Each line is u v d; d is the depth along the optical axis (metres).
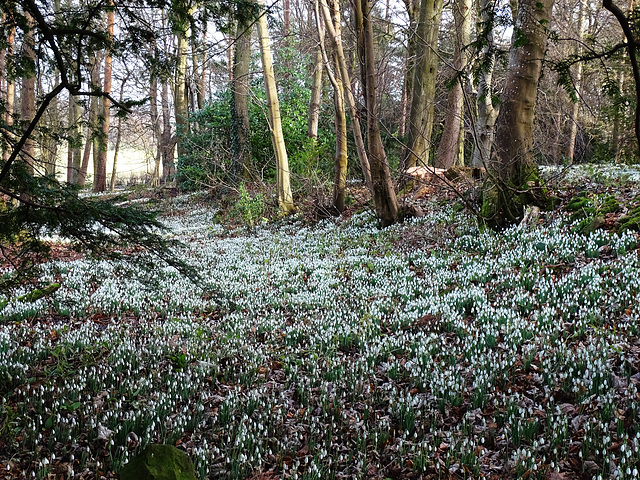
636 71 1.96
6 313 8.35
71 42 4.45
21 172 4.32
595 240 8.91
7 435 4.66
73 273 11.43
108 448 4.60
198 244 16.83
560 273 8.23
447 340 6.63
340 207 17.94
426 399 5.13
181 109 31.59
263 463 4.43
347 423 4.93
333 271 11.22
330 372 5.87
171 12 4.53
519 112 10.81
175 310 9.01
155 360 6.41
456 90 17.20
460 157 22.17
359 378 5.78
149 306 9.27
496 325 6.54
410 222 13.77
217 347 7.02
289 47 26.38
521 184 10.98
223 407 5.11
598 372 4.82
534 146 12.00
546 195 11.11
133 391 5.59
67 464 4.36
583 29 22.05
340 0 16.12
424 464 4.05
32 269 5.13
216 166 26.36
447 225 12.56
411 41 18.12
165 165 38.03
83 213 4.43
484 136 15.25
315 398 5.44
